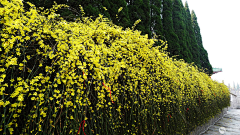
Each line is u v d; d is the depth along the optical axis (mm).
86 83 1062
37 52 920
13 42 863
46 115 881
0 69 729
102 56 1186
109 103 1112
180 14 8883
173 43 7238
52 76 967
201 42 11539
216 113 4125
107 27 1474
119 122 1229
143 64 1662
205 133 3037
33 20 945
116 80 1289
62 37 1024
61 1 3631
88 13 3838
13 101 817
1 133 750
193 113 2617
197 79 3068
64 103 887
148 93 1509
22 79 822
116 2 5098
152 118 1495
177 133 1999
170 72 1983
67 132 951
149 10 6633
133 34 1616
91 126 1044
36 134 814
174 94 1987
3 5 908
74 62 976
